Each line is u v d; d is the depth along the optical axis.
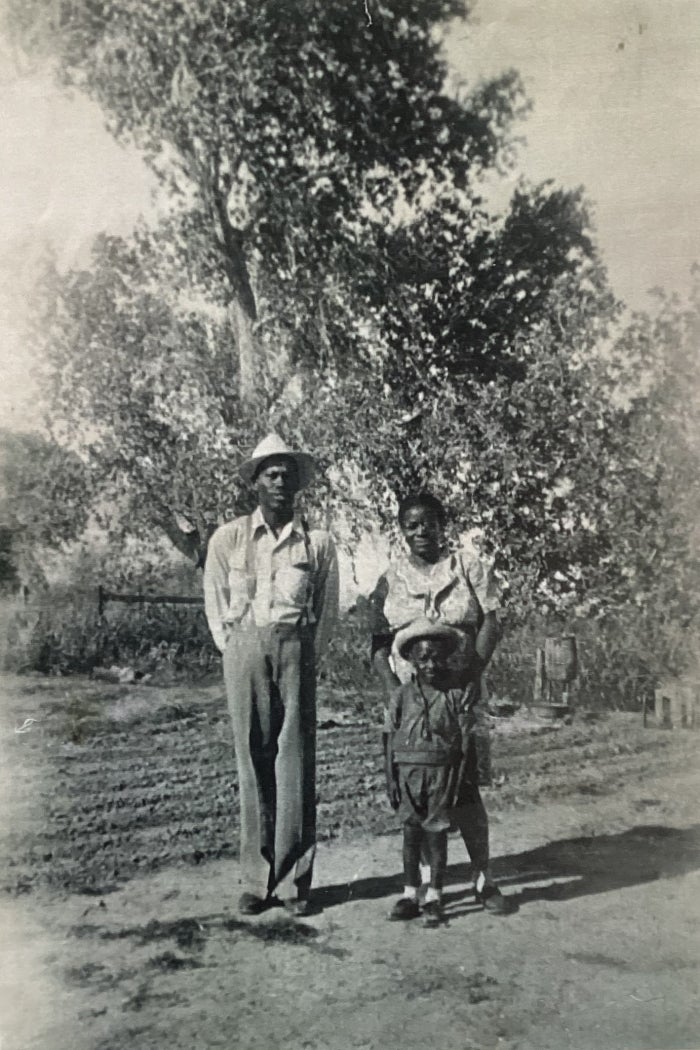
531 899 4.28
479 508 4.64
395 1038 4.04
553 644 4.55
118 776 4.40
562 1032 4.09
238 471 4.58
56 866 4.32
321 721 4.37
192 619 4.52
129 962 4.18
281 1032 4.06
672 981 4.16
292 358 4.69
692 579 4.59
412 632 4.23
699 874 4.36
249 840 4.32
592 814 4.42
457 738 4.19
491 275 4.73
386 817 4.32
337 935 4.17
